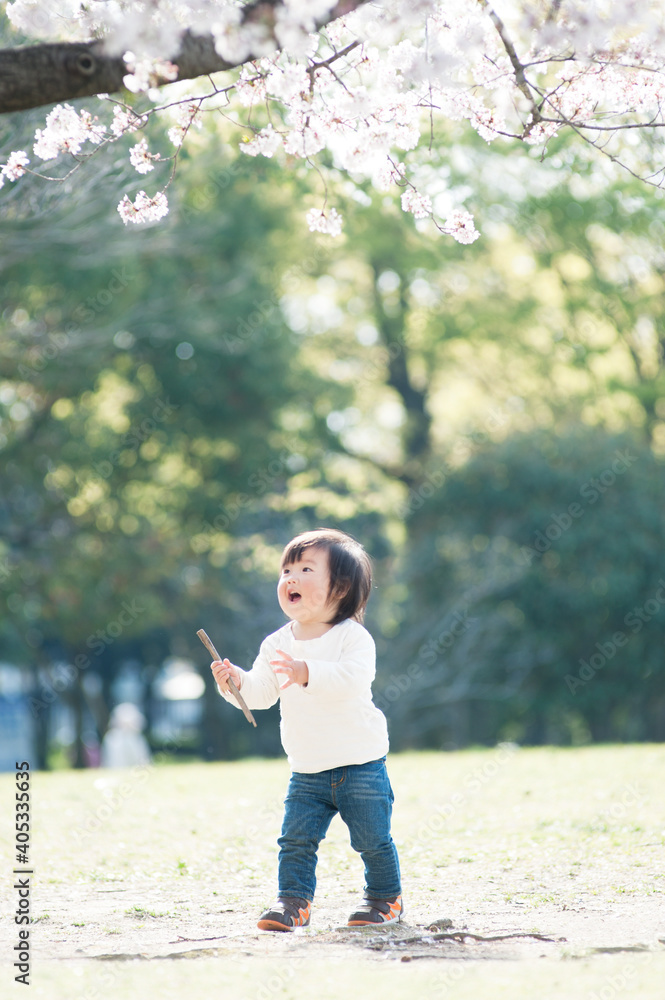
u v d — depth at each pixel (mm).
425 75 5922
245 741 34375
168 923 4910
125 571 23969
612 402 29266
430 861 6418
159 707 46781
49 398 24531
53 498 25000
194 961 4023
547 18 5691
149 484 27344
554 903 5145
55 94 5008
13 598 23609
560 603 24609
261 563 27641
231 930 4715
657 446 28547
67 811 9211
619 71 6438
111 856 6895
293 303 32594
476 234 6535
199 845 7289
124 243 20047
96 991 3574
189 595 26078
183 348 25797
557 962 3924
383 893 4820
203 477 27719
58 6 5719
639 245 23219
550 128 6508
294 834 4820
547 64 6457
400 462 35062
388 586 26969
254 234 24969
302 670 4602
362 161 6297
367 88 6496
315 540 5031
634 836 6984
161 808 9195
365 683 4762
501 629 25734
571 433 25844
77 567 23766
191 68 5141
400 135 6355
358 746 4797
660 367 27047
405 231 25281
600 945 4164
